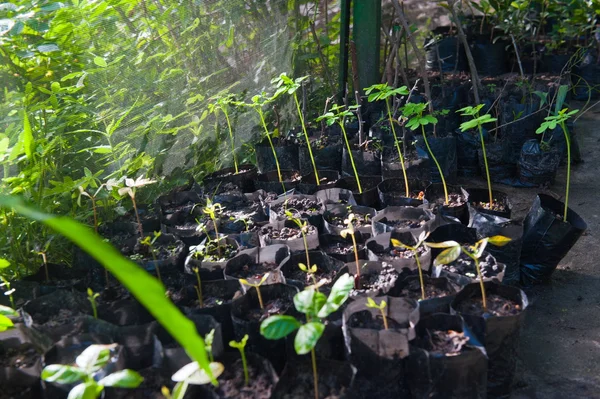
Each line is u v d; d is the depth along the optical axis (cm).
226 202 143
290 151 171
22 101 116
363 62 198
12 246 114
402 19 166
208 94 162
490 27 269
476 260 95
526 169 180
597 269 136
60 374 69
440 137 179
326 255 111
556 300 125
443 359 84
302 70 204
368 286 104
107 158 136
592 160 198
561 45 274
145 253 117
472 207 129
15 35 113
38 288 102
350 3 200
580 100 259
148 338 89
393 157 167
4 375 83
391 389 89
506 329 91
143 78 142
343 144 174
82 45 128
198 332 90
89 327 91
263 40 181
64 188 115
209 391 80
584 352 109
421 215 129
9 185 112
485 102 199
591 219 160
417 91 210
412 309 93
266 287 100
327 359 84
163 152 150
